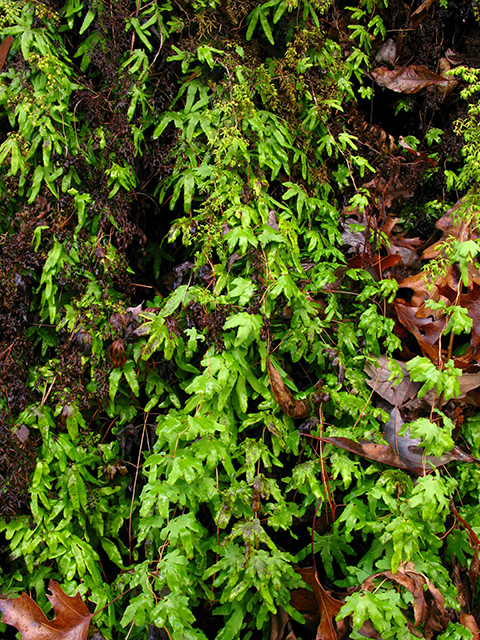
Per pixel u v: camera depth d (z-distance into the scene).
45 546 1.35
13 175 1.40
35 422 1.36
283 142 1.55
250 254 1.40
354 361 1.50
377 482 1.33
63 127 1.41
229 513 1.25
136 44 1.55
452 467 1.50
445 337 1.65
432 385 1.28
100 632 1.26
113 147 1.47
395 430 1.39
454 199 1.83
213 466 1.23
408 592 1.23
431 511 1.20
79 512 1.36
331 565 1.36
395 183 1.75
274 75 1.63
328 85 1.66
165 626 1.22
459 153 1.78
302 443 1.43
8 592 1.30
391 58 1.85
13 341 1.38
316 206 1.61
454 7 1.82
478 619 1.35
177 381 1.49
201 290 1.37
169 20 1.57
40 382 1.43
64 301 1.48
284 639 1.35
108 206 1.46
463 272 1.39
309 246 1.55
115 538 1.44
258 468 1.32
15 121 1.41
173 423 1.28
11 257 1.37
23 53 1.38
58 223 1.42
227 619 1.31
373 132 1.79
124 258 1.47
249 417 1.37
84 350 1.39
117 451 1.44
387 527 1.23
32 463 1.33
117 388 1.40
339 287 1.56
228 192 1.42
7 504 1.28
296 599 1.34
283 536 1.49
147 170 1.60
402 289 1.68
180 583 1.18
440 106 1.87
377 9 1.82
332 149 1.73
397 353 1.60
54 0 1.49
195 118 1.52
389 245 1.64
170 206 1.51
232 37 1.61
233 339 1.37
